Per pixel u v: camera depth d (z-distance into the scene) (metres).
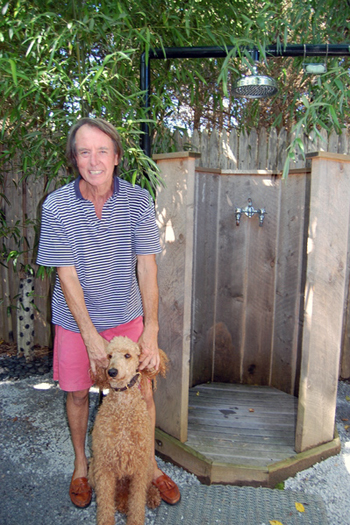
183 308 2.19
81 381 1.91
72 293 1.74
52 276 3.77
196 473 2.18
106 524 1.72
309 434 2.25
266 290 3.07
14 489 2.09
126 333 1.97
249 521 1.87
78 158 1.65
